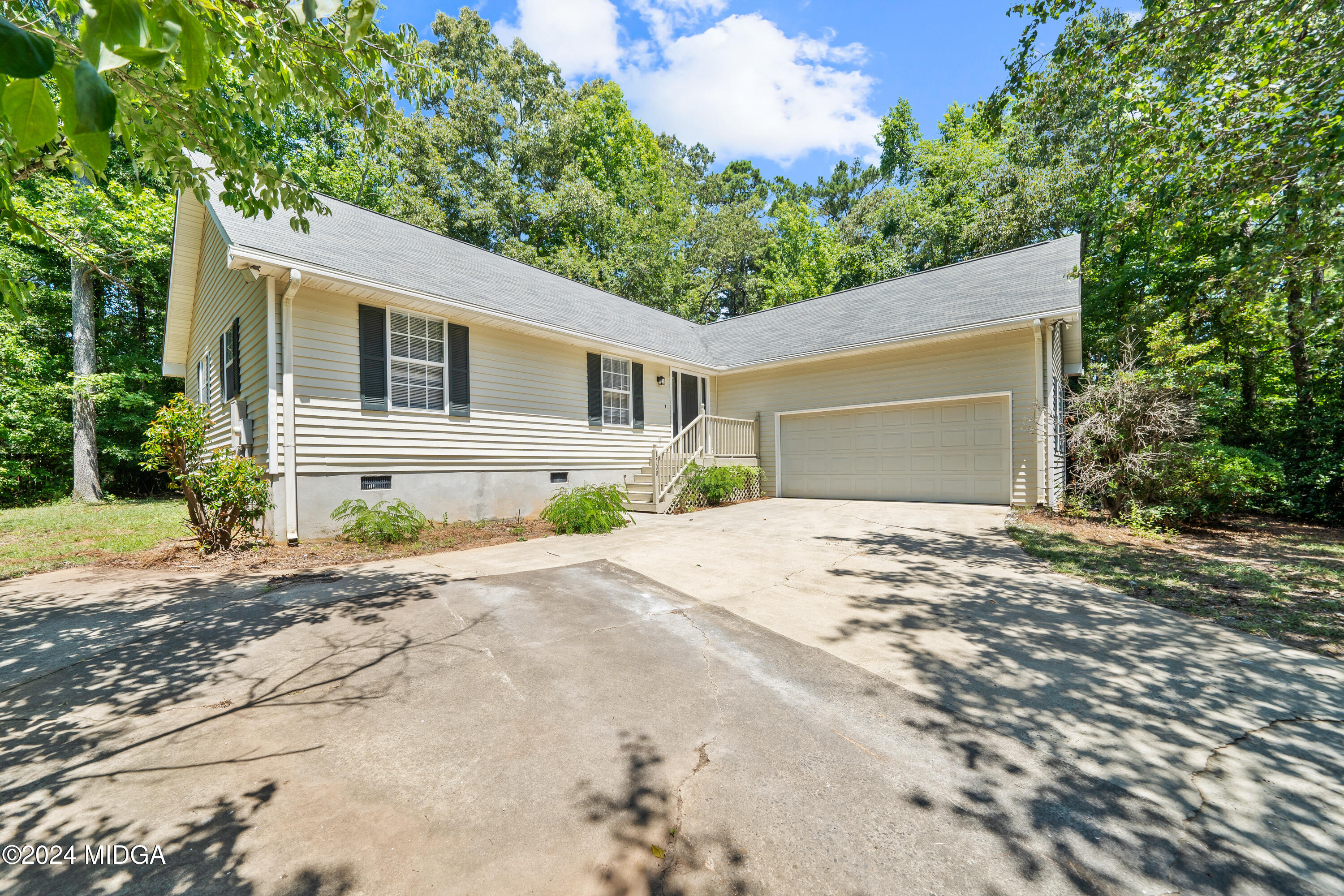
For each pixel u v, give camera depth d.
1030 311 9.82
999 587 5.08
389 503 8.00
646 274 24.72
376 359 7.86
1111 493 8.66
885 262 26.56
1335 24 4.72
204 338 11.44
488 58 25.47
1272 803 2.11
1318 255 5.22
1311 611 4.40
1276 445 11.41
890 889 1.67
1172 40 5.41
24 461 14.20
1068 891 1.67
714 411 14.92
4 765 2.32
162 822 1.96
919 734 2.60
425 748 2.46
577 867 1.75
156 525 9.43
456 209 22.86
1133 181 7.25
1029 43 5.92
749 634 3.91
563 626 4.06
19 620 4.20
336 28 2.88
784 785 2.19
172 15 1.28
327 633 3.90
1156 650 3.60
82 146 1.16
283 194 3.44
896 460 11.71
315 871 1.72
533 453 10.08
